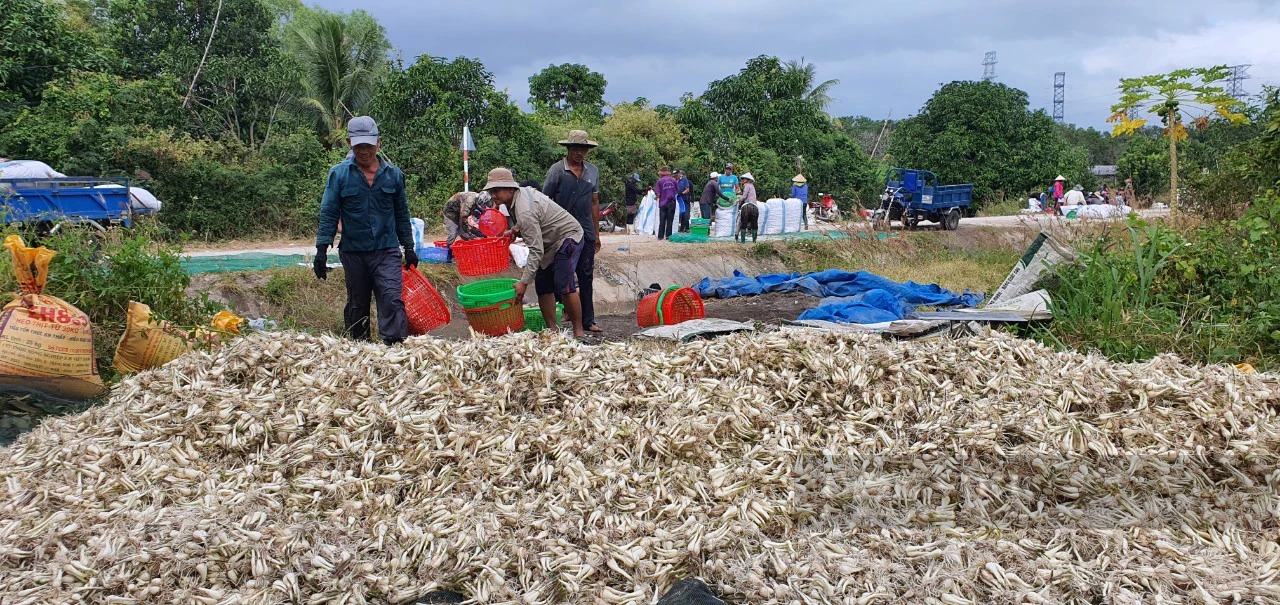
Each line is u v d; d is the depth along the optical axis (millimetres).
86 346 5355
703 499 3533
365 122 6328
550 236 7375
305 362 4492
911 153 36125
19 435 4422
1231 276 7078
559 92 32844
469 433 3920
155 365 5828
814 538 3240
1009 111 35250
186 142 16859
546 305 7777
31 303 5223
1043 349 4785
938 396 4305
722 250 15516
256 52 22891
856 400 4266
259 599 2932
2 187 10789
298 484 3648
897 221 20172
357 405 4148
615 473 3678
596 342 7641
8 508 3443
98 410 4375
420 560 3189
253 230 17047
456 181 20031
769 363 4516
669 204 17391
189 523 3225
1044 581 2922
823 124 34406
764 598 2889
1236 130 25438
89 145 16078
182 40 22062
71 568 2975
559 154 23156
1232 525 3328
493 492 3613
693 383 4422
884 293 9656
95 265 6387
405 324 6617
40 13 18094
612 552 3146
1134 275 7195
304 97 24141
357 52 26766
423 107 21641
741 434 3990
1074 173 35781
